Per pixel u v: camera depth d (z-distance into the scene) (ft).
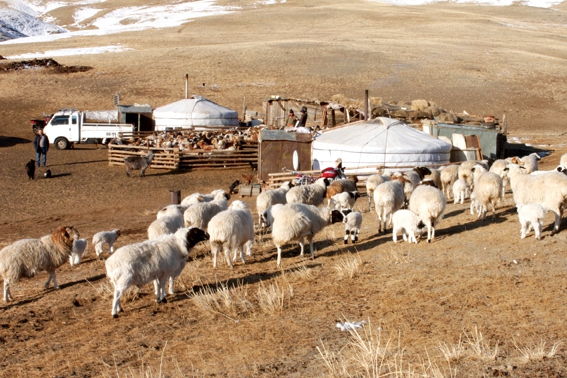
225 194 53.36
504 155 107.86
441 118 114.73
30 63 208.44
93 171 100.48
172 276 34.78
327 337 26.73
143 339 28.37
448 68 213.05
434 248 40.57
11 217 69.62
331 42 252.21
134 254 31.50
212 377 23.48
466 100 179.32
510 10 376.89
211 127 127.85
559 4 409.90
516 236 41.60
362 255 40.70
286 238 39.09
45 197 81.05
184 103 136.15
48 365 26.04
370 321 28.27
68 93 178.50
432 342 25.14
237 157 105.29
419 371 22.27
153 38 287.89
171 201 70.18
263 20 337.72
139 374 24.18
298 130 96.68
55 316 32.78
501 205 54.85
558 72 210.79
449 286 32.37
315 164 90.79
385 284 33.71
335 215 42.29
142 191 86.17
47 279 40.57
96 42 279.08
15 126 147.13
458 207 56.39
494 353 23.00
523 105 176.55
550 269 33.86
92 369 25.27
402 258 38.70
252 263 41.37
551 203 41.04
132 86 187.42
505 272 34.06
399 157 85.30
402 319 28.14
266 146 90.84
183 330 29.22
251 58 222.07
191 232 33.78
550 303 28.66
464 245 40.65
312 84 192.13
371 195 59.98
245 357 25.26
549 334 25.09
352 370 22.93
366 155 85.56
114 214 70.90
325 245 45.44
